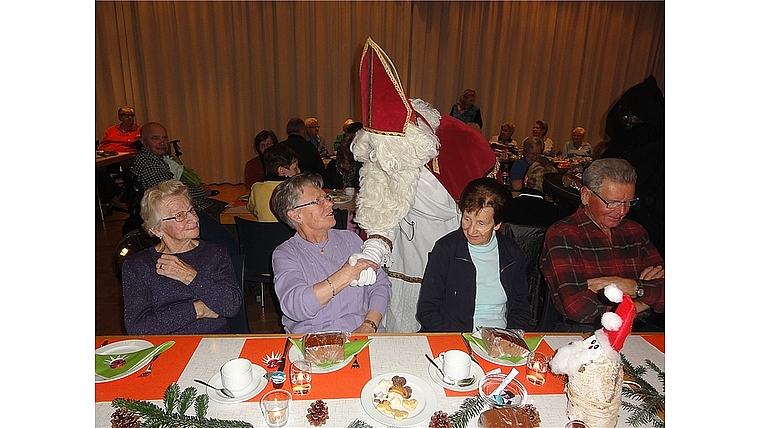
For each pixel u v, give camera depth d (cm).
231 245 201
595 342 90
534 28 679
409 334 129
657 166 192
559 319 167
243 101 640
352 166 365
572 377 92
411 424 94
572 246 162
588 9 685
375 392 103
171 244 151
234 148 653
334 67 649
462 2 653
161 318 143
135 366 110
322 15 629
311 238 150
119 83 603
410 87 673
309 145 401
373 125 152
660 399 101
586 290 156
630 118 214
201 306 147
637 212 196
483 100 699
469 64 680
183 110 626
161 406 98
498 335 123
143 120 620
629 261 166
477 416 97
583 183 162
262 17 618
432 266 158
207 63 618
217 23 609
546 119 726
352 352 118
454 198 176
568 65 705
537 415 96
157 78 610
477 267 158
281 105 653
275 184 255
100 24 580
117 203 529
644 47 716
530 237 197
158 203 144
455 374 106
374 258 146
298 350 119
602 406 90
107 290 328
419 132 153
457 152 178
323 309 147
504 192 149
